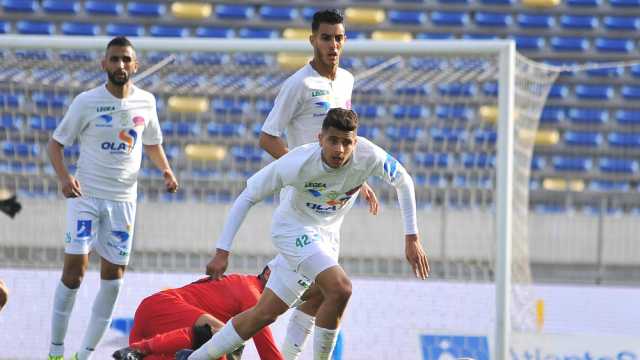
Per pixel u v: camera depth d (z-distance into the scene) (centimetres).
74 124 2170
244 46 2433
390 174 1805
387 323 2627
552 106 5325
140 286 2708
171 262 2836
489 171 2636
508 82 2323
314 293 2128
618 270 3600
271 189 1781
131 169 2220
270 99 2814
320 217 1828
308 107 2041
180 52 2461
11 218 2789
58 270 2769
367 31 5662
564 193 3956
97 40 2466
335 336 1795
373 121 2672
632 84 5453
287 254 1808
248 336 1839
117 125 2186
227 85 2720
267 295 1836
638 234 3597
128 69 2159
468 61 2553
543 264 3612
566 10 5756
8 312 2750
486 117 2622
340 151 1669
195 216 2845
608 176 4847
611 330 3067
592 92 5412
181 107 2850
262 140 2067
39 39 2458
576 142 5097
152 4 5666
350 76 2116
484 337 2605
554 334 2580
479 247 2659
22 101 2736
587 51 5628
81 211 2183
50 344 2509
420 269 1847
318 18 2011
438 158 2656
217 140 2866
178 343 1997
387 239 2778
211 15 5644
